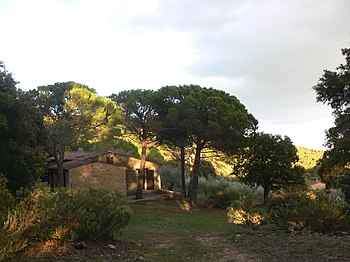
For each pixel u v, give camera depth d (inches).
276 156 1199.6
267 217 559.8
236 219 568.1
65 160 1336.1
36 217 355.3
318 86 779.4
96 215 429.1
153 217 853.2
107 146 1727.4
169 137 1216.8
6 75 756.6
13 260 296.2
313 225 507.8
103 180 1217.4
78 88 1011.3
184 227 675.4
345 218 518.6
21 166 715.4
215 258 367.9
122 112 1099.3
